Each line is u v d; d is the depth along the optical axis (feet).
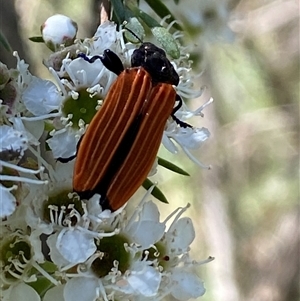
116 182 0.29
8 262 0.30
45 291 0.30
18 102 0.30
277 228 0.88
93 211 0.30
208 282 0.86
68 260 0.29
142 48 0.31
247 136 0.87
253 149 0.89
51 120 0.31
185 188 0.84
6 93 0.30
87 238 0.30
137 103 0.29
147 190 0.32
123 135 0.29
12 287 0.30
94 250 0.29
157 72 0.30
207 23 0.45
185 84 0.34
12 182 0.29
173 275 0.32
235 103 0.84
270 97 0.85
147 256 0.31
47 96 0.30
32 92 0.30
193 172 0.82
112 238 0.31
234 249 0.86
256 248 0.87
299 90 0.86
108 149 0.29
